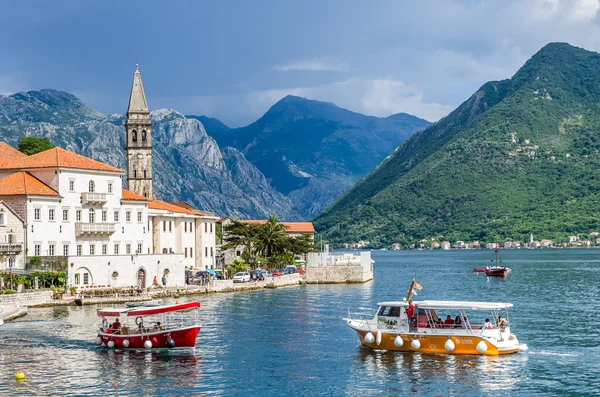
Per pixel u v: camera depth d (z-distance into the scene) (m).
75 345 80.62
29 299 110.62
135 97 183.50
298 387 63.66
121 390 62.41
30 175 131.75
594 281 187.88
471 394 61.78
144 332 78.94
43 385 63.84
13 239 122.75
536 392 62.34
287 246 197.25
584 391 62.56
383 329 78.25
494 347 74.94
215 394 61.59
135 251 145.50
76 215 133.62
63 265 121.94
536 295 147.62
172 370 69.38
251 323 97.88
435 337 75.94
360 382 65.19
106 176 139.38
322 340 84.44
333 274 178.50
